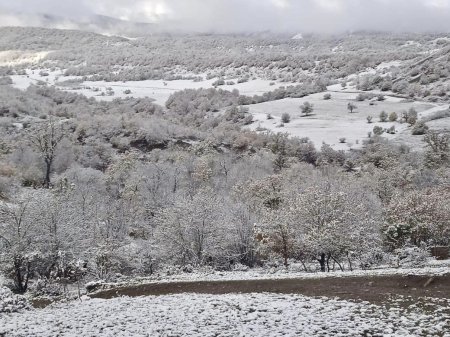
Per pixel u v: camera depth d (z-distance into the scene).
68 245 42.62
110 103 164.62
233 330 18.77
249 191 66.88
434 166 102.25
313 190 44.16
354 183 76.00
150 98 183.12
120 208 59.41
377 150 115.44
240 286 27.97
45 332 19.92
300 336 17.55
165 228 48.47
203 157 92.12
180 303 24.22
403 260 41.00
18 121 119.19
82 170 82.50
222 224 48.75
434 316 19.14
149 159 100.12
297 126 149.25
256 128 145.25
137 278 38.03
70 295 31.81
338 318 19.50
